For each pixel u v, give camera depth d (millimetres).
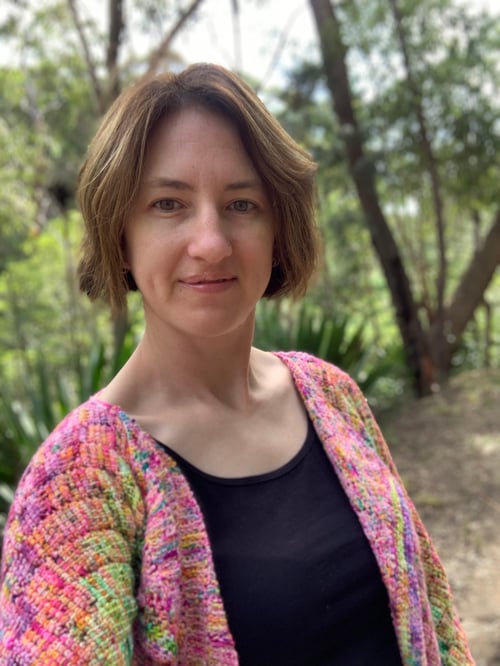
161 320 963
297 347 5859
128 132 884
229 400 1021
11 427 4137
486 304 9211
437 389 8016
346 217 8445
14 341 9195
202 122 899
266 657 896
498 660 2914
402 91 7559
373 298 10375
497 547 4012
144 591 800
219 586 887
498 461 5305
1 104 9820
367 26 7547
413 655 996
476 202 8570
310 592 930
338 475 1050
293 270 1061
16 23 8859
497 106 7539
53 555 771
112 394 946
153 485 842
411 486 5125
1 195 10125
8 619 764
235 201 932
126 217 920
